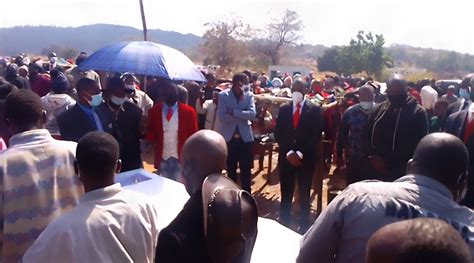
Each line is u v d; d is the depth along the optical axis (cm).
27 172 260
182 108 564
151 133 564
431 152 203
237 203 183
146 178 350
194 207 192
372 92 583
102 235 208
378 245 115
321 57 5181
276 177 864
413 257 106
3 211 256
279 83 1695
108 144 223
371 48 4612
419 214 194
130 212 221
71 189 274
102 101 490
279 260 267
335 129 820
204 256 183
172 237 185
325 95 1056
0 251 261
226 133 627
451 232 110
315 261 212
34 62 1434
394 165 480
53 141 277
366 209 199
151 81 983
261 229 307
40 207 262
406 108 477
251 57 4706
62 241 203
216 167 207
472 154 448
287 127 582
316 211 678
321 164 652
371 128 505
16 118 270
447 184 203
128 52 579
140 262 220
